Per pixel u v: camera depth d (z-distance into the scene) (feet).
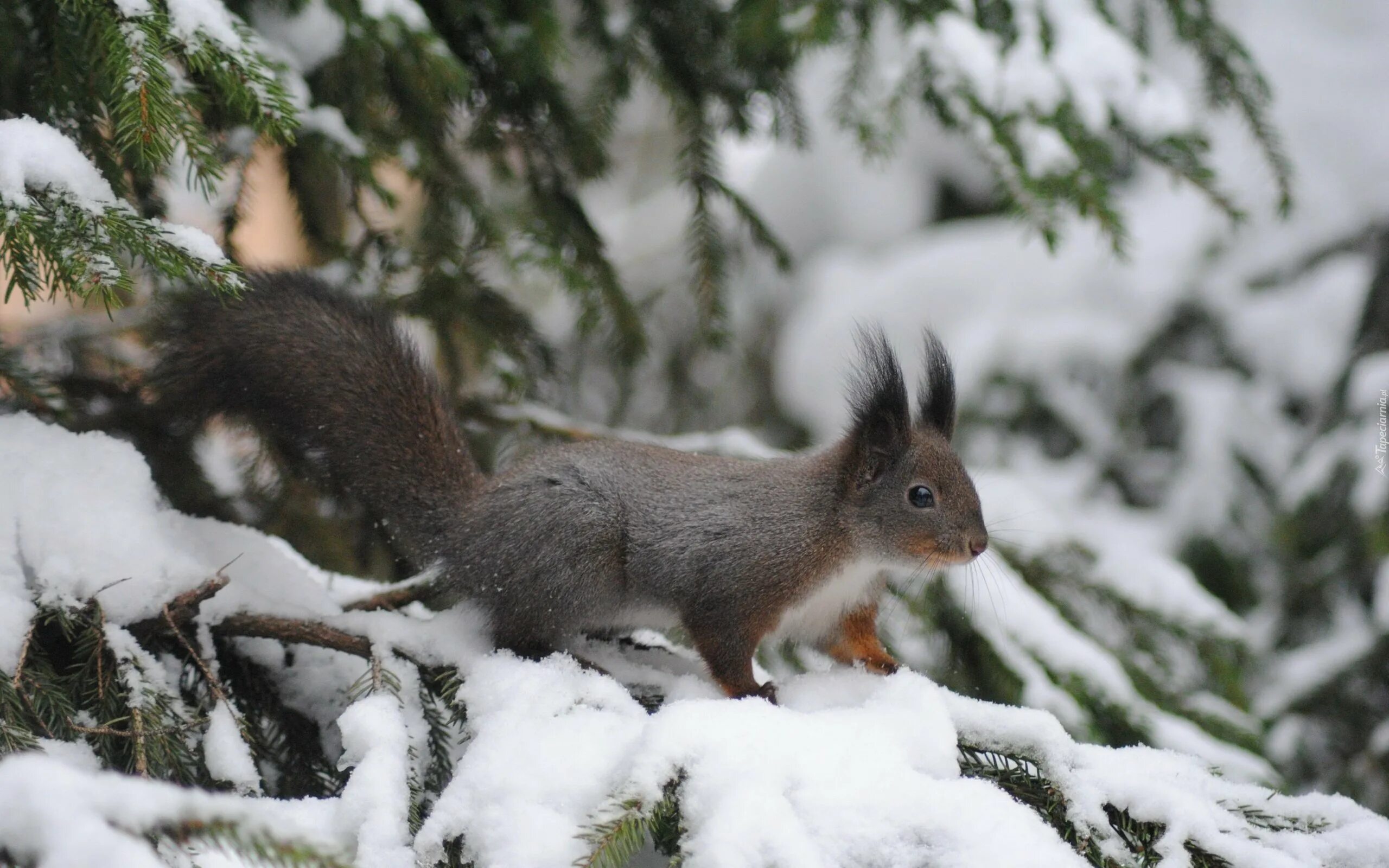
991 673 28.58
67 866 10.63
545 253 29.99
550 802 16.83
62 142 18.53
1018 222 28.12
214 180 23.40
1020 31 30.07
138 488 21.20
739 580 24.12
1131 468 44.27
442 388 25.71
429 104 28.19
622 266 52.26
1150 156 29.86
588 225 32.91
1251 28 51.57
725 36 32.19
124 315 27.12
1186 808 17.28
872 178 53.47
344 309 25.48
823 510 24.77
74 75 22.04
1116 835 17.31
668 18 32.12
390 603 24.84
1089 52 29.78
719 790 16.25
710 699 19.84
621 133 57.88
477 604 24.03
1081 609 30.99
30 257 17.95
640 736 17.39
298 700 22.34
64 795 11.25
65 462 20.99
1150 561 31.78
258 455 28.71
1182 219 47.29
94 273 17.47
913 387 45.68
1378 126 47.19
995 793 16.74
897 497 24.95
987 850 15.75
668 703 22.17
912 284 48.96
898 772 16.94
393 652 21.30
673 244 52.49
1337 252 45.52
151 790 11.57
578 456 24.64
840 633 26.32
